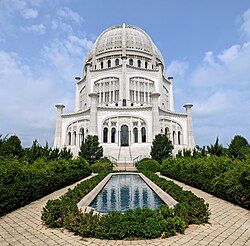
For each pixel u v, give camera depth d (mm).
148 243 6945
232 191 12438
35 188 13617
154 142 40656
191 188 18438
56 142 51938
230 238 7332
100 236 7348
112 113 50156
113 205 13789
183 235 7605
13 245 6824
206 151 23406
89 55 71375
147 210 8383
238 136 18266
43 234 7766
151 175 23656
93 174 30906
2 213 10375
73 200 10602
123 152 47312
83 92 63938
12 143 17547
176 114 52906
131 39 67000
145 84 59594
